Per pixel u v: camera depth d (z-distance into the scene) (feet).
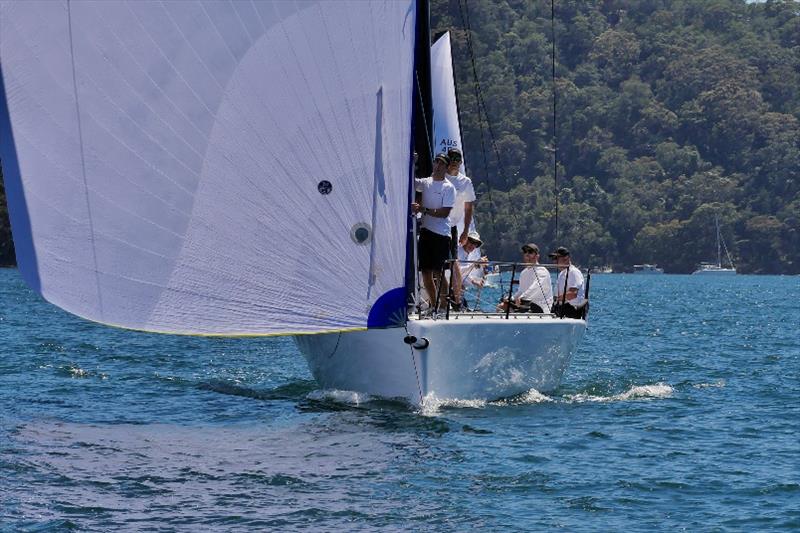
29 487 56.44
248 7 67.67
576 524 53.16
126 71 67.36
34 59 66.95
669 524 53.47
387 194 69.82
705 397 89.81
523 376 81.05
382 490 57.41
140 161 67.77
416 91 78.23
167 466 61.00
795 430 75.46
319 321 69.31
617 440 70.13
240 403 80.69
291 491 56.80
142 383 91.40
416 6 69.77
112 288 68.18
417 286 74.43
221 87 67.87
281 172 68.54
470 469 61.72
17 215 67.41
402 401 74.84
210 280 68.54
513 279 80.02
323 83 68.69
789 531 52.75
